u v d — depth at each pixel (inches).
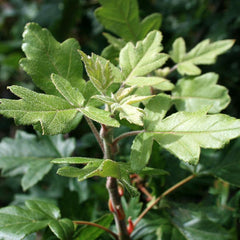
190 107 11.9
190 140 8.6
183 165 13.3
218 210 13.7
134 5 13.0
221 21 21.5
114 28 13.1
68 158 8.5
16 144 15.5
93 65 9.4
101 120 8.4
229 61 20.8
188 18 24.0
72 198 13.8
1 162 15.0
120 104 9.1
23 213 11.1
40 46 10.6
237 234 14.1
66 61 10.7
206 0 21.6
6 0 32.2
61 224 11.0
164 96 9.9
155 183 13.1
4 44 25.2
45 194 17.2
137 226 12.6
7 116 8.2
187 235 12.3
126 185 8.4
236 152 13.4
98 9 13.0
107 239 12.6
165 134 9.0
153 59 10.3
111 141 9.9
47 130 8.4
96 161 8.4
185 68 12.3
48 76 10.4
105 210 15.0
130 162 9.1
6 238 10.2
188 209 12.9
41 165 14.9
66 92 9.0
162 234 12.3
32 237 12.7
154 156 12.7
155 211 12.9
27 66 10.3
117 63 12.6
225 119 8.4
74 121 9.8
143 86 10.0
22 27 27.1
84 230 11.5
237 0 21.3
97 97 9.0
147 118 9.5
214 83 11.9
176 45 12.9
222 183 14.3
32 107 8.5
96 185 15.1
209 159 13.5
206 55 12.4
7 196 21.6
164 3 23.9
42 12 24.8
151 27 13.2
